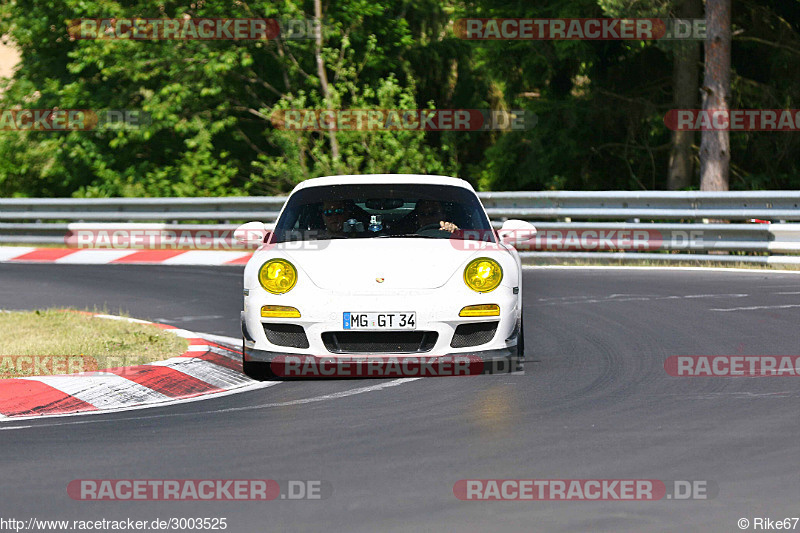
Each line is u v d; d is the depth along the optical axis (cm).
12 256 5788
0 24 8638
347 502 1512
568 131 7306
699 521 1424
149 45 7862
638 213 5075
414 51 8338
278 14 7625
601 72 7250
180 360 2573
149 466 1727
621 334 3052
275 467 1709
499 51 7156
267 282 2359
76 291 4272
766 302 3619
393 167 7194
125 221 6288
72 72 8025
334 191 2675
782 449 1786
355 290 2314
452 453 1781
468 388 2339
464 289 2331
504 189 7612
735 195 4862
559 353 2773
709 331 3061
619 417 2042
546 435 1903
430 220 2566
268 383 2467
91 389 2322
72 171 8569
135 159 8431
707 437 1875
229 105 7994
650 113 7288
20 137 8500
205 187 7556
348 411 2133
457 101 8338
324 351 2317
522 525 1410
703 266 4794
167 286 4397
